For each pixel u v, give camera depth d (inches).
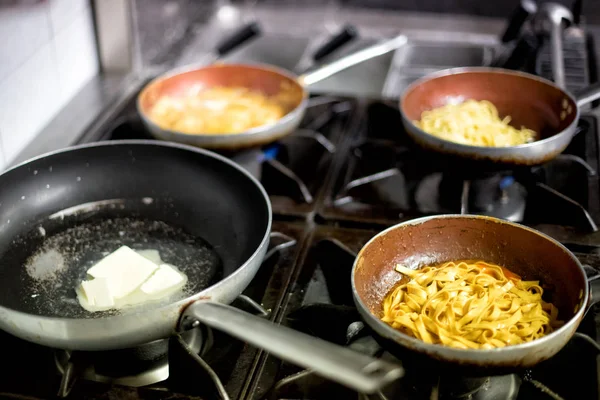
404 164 48.1
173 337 32.8
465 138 44.9
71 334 30.6
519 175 43.9
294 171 47.2
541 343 29.2
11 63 47.4
